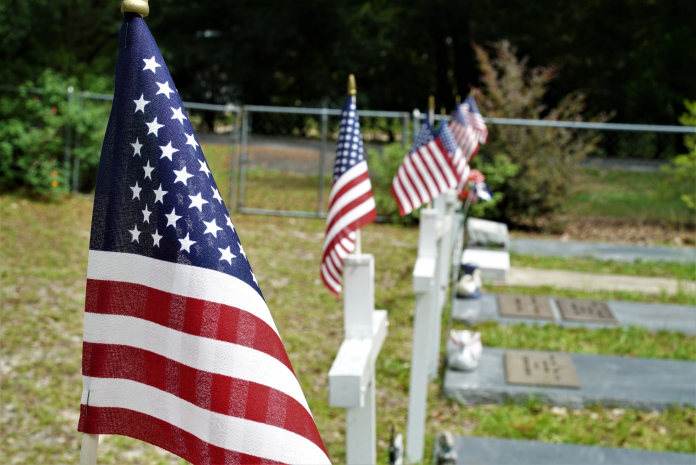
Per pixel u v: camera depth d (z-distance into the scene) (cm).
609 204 1587
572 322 791
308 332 751
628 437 532
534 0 2617
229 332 155
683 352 691
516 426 546
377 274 998
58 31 1897
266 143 2620
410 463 486
